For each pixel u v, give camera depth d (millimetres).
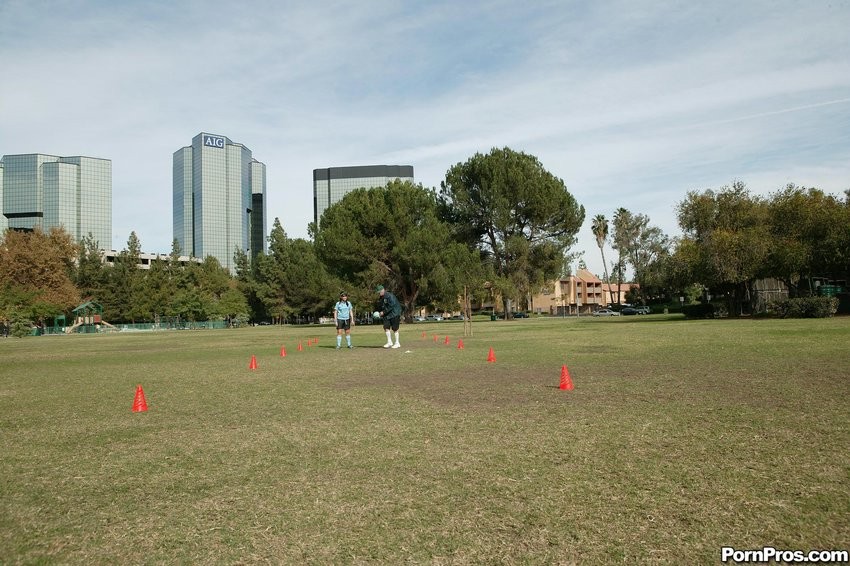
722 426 6484
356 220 57062
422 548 3564
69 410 9039
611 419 7070
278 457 5777
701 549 3445
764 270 38562
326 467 5367
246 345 27453
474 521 3965
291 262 101750
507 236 60031
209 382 12156
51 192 169625
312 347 23562
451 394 9445
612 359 14141
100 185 176250
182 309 90875
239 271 116875
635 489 4488
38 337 59125
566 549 3492
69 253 78062
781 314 37781
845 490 4320
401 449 5941
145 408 8844
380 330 44188
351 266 58375
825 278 42781
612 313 87562
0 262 69938
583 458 5398
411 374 12383
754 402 7844
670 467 5016
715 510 4016
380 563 3379
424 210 59219
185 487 4902
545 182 59219
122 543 3779
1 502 4637
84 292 90375
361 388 10445
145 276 96438
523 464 5266
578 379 10711
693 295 78188
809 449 5434
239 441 6527
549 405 8164
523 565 3303
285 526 3973
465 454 5684
